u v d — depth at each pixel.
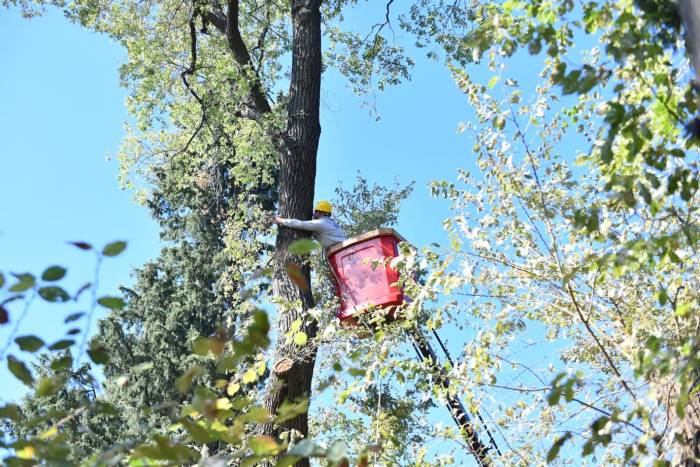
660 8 4.60
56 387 4.59
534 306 7.88
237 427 4.49
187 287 34.38
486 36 5.18
